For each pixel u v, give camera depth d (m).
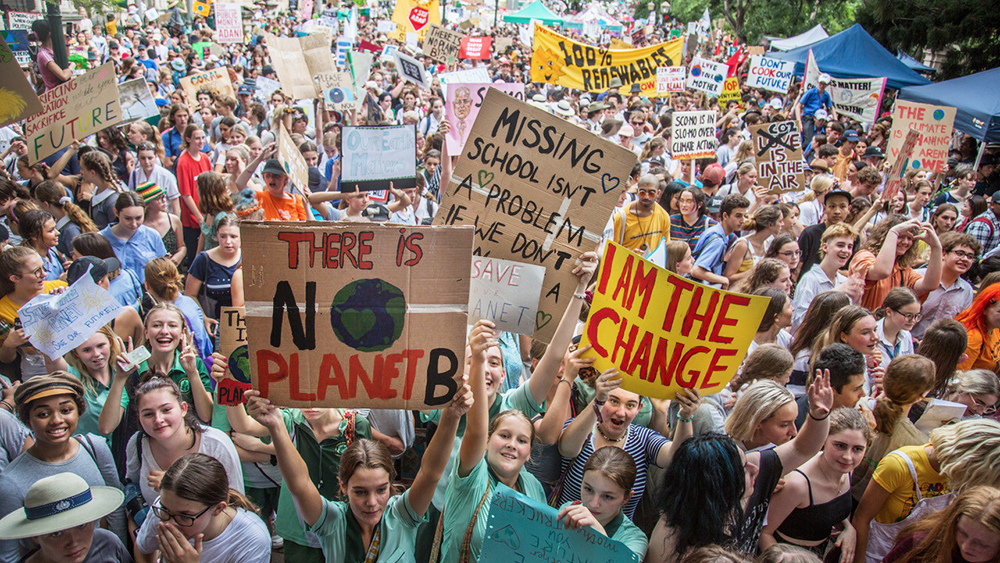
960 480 3.45
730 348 3.63
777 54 23.42
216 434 3.89
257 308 2.95
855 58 20.80
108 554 3.40
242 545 3.25
